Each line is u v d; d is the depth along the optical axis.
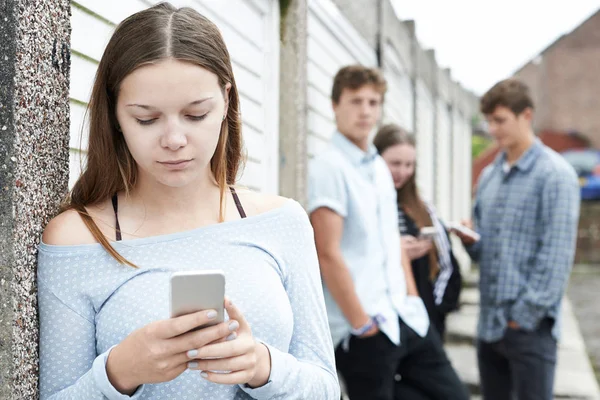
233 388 1.48
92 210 1.51
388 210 3.47
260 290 1.47
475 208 4.33
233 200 1.59
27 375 1.40
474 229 4.33
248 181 3.15
